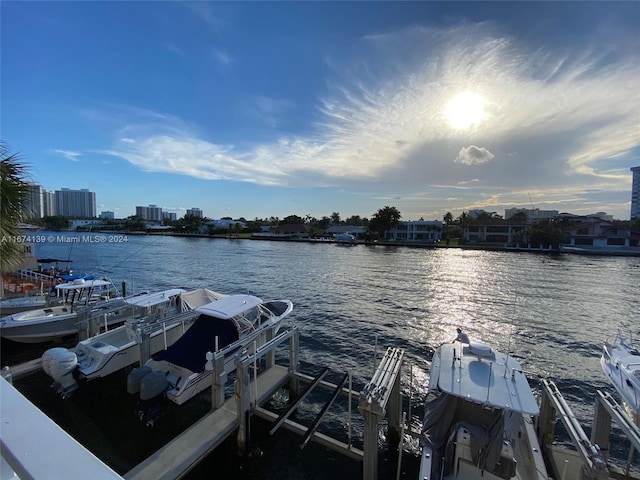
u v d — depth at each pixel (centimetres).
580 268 4062
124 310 1388
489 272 3709
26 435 118
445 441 579
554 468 652
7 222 749
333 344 1449
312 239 8781
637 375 715
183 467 647
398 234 8850
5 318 1206
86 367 938
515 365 645
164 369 902
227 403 845
